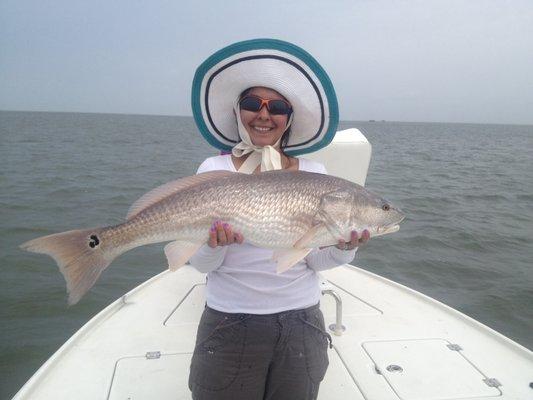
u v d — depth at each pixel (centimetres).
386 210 291
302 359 263
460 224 1186
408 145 5022
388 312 437
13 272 825
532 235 1100
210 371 259
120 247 270
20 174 1888
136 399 310
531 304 731
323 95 312
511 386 329
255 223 264
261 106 287
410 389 326
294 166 313
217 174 275
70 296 254
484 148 4991
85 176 1897
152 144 4138
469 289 785
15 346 608
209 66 309
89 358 354
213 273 274
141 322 410
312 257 284
